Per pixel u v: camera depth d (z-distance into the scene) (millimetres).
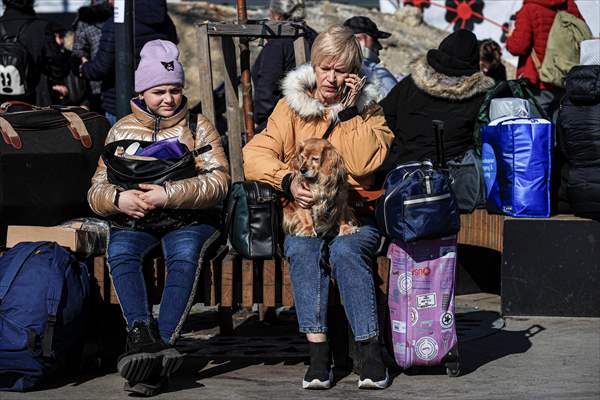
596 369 7562
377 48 12461
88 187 7941
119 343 7527
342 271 6941
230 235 7328
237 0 9000
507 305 9617
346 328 7516
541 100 12312
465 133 10211
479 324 9297
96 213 7340
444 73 10078
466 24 17297
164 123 7469
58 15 18125
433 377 7352
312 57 7391
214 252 7383
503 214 9781
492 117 10086
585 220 9469
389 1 18172
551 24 12055
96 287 7316
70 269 6961
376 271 7320
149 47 7465
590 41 9906
